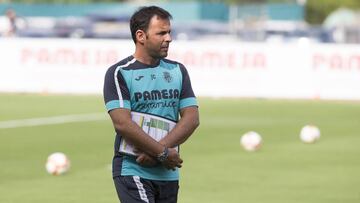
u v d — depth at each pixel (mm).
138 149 16859
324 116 59188
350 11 154875
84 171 34500
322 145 43656
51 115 58031
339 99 72750
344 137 47281
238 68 73812
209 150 41188
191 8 132750
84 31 112438
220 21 133500
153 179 17016
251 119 56438
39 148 41719
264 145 43375
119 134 17000
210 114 59562
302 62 73000
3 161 37312
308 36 113500
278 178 33188
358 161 38062
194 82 74375
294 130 50562
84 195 29266
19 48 76500
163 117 17125
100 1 152000
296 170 35281
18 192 29750
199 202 28219
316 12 167625
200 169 35219
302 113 61000
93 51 75500
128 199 16953
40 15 136875
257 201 28453
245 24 118562
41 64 76188
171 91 17188
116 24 118375
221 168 35531
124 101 16844
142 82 16984
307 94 73188
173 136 16922
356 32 112500
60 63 76000
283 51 73188
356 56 72250
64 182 31891
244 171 34844
